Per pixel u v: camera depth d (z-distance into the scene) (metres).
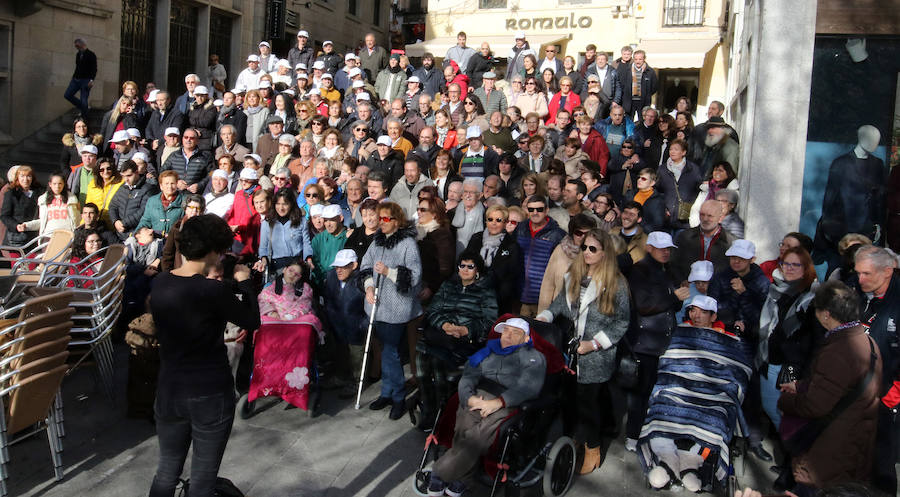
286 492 5.06
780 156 7.26
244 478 5.23
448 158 8.83
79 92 15.73
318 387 6.35
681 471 5.11
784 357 5.30
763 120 7.27
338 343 6.89
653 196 8.02
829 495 2.75
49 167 14.51
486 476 4.86
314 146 9.95
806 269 5.38
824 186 7.28
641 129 10.66
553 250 6.61
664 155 9.93
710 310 5.43
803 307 5.17
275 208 7.72
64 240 7.58
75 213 9.44
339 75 14.93
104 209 9.57
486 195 8.27
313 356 6.30
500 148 10.30
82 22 15.88
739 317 5.71
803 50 7.14
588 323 5.43
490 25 22.20
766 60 7.23
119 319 7.96
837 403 4.17
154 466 5.38
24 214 9.79
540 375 4.92
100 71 16.41
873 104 7.13
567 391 5.34
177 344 3.94
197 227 3.96
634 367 5.60
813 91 7.25
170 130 10.73
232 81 21.12
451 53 16.36
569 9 20.98
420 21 27.20
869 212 7.22
